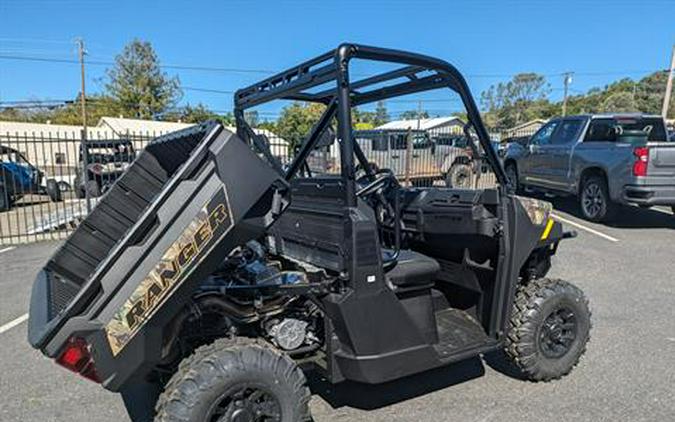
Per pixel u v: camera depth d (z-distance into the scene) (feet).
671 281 18.45
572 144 30.86
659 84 215.31
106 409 10.09
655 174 25.29
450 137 20.49
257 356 7.52
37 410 10.06
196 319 8.09
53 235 29.32
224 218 6.97
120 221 8.98
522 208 10.06
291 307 8.91
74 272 8.70
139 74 189.98
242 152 7.10
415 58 8.44
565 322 10.91
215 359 7.32
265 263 9.89
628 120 30.60
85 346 6.46
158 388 10.78
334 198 8.72
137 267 6.61
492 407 9.89
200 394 7.09
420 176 29.73
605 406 9.86
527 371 10.58
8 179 41.47
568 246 23.84
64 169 59.88
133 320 6.60
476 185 11.05
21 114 192.85
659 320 14.51
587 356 12.12
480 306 10.93
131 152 42.60
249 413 7.47
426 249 11.88
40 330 6.61
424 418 9.52
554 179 32.78
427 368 8.98
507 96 278.87
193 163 6.87
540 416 9.52
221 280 8.66
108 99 188.65
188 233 6.79
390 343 8.46
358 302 8.11
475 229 10.30
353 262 8.03
